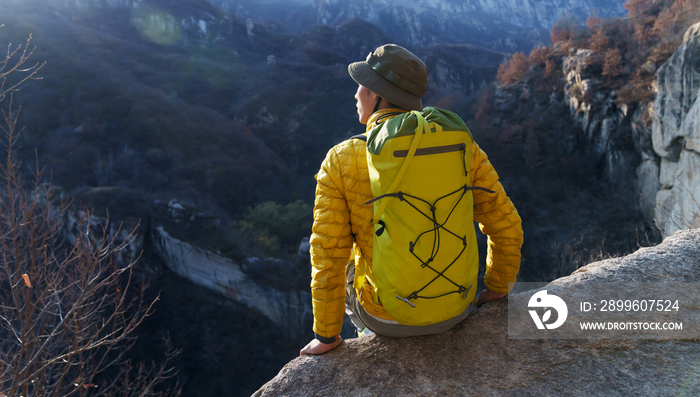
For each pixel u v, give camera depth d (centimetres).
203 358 2577
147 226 2989
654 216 2541
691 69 2098
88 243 505
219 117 5850
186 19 9019
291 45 10281
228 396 2452
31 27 6081
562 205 3350
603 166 3547
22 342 417
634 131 3222
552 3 18438
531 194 3541
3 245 433
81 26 7456
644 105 3120
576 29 4419
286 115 6600
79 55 5925
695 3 3094
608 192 3347
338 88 7506
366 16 14575
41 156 3984
